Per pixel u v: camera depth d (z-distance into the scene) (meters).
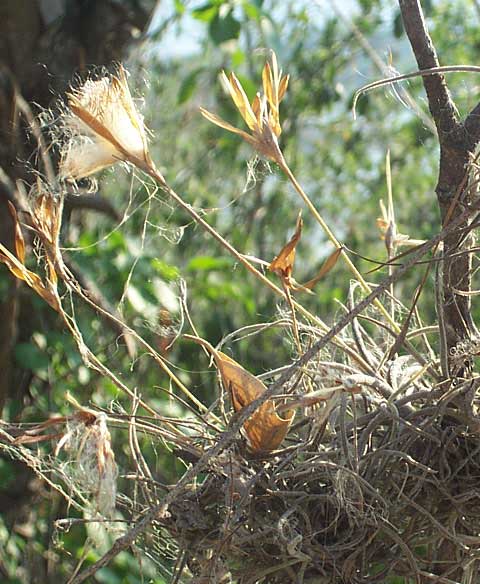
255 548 0.42
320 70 1.57
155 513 0.38
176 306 0.83
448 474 0.42
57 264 0.43
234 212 1.47
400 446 0.43
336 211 1.54
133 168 0.46
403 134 1.61
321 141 1.68
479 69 0.42
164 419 0.43
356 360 0.44
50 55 0.83
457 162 0.44
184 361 1.10
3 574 0.88
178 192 1.48
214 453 0.38
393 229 0.50
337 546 0.42
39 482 0.91
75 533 0.90
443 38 1.58
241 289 1.22
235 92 0.44
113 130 0.42
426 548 0.46
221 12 0.92
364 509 0.42
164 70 1.57
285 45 1.60
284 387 0.45
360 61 1.60
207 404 1.03
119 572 0.87
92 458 0.39
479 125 0.44
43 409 0.93
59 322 0.90
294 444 0.44
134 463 0.43
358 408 0.46
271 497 0.42
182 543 0.42
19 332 0.91
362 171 1.62
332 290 1.24
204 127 1.57
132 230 1.20
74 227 0.95
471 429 0.42
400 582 0.49
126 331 0.44
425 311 0.96
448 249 0.44
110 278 0.83
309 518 0.42
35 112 0.82
